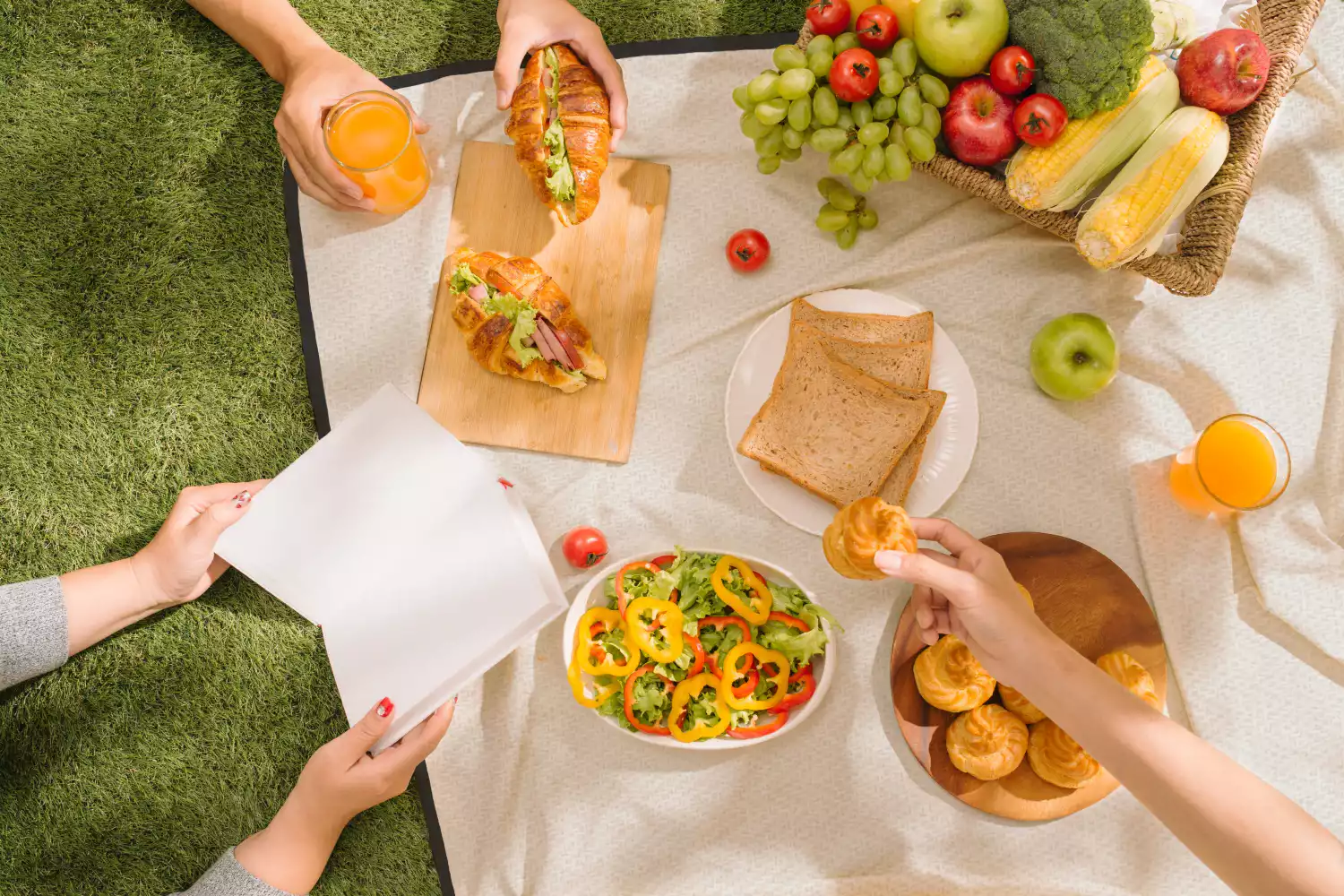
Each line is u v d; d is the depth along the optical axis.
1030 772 1.67
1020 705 1.63
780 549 1.81
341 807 1.73
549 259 1.88
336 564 1.76
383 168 1.72
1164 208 1.55
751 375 1.80
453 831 1.80
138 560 1.88
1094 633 1.71
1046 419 1.81
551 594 1.69
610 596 1.73
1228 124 1.64
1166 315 1.82
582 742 1.78
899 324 1.77
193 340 2.00
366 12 2.02
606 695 1.70
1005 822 1.72
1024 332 1.83
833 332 1.79
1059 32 1.45
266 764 1.96
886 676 1.76
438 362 1.87
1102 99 1.49
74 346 2.02
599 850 1.76
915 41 1.56
